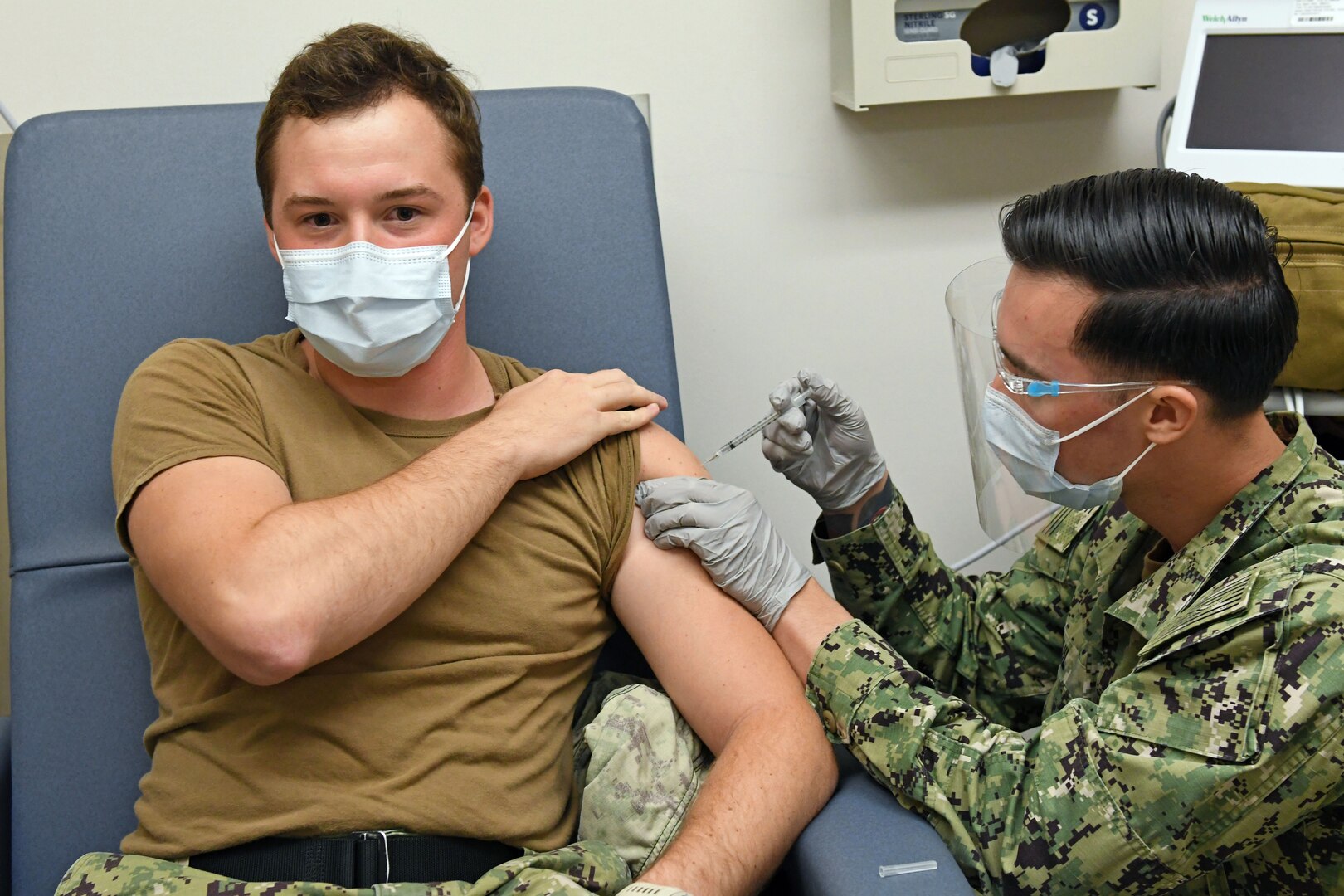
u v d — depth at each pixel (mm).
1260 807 1033
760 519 1396
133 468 1171
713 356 2076
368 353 1250
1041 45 1866
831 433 1537
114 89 1870
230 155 1533
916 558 1582
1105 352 1134
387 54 1261
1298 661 1030
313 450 1270
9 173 1498
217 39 1868
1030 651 1571
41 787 1394
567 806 1326
